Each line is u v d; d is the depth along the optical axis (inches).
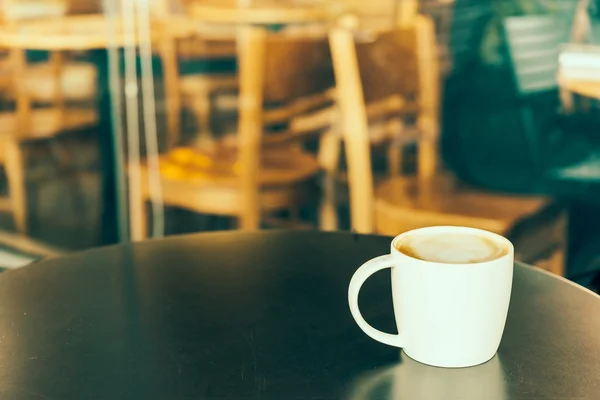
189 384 30.9
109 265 40.5
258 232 44.2
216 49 137.5
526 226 78.7
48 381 31.2
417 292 31.4
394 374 31.3
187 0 135.3
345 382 30.9
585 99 117.8
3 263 113.3
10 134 127.2
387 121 125.3
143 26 134.6
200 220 127.2
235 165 89.4
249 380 31.1
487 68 133.3
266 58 80.1
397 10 134.9
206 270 39.6
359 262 40.2
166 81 136.4
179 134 137.1
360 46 78.4
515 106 123.5
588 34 132.5
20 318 35.4
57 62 130.6
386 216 76.5
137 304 36.4
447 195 83.3
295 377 31.2
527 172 115.4
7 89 128.3
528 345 32.9
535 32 108.4
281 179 82.4
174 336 33.9
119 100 133.7
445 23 139.7
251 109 81.1
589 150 111.4
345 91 75.6
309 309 35.8
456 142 127.6
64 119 131.6
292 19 118.3
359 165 77.1
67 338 33.8
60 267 40.4
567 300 36.2
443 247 32.4
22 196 124.2
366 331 32.5
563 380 30.8
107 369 31.8
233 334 33.9
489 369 31.6
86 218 126.6
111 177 132.2
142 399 30.2
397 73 85.0
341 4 134.1
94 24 133.1
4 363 32.3
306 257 40.9
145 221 94.3
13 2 129.6
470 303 31.0
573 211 99.2
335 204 125.3
